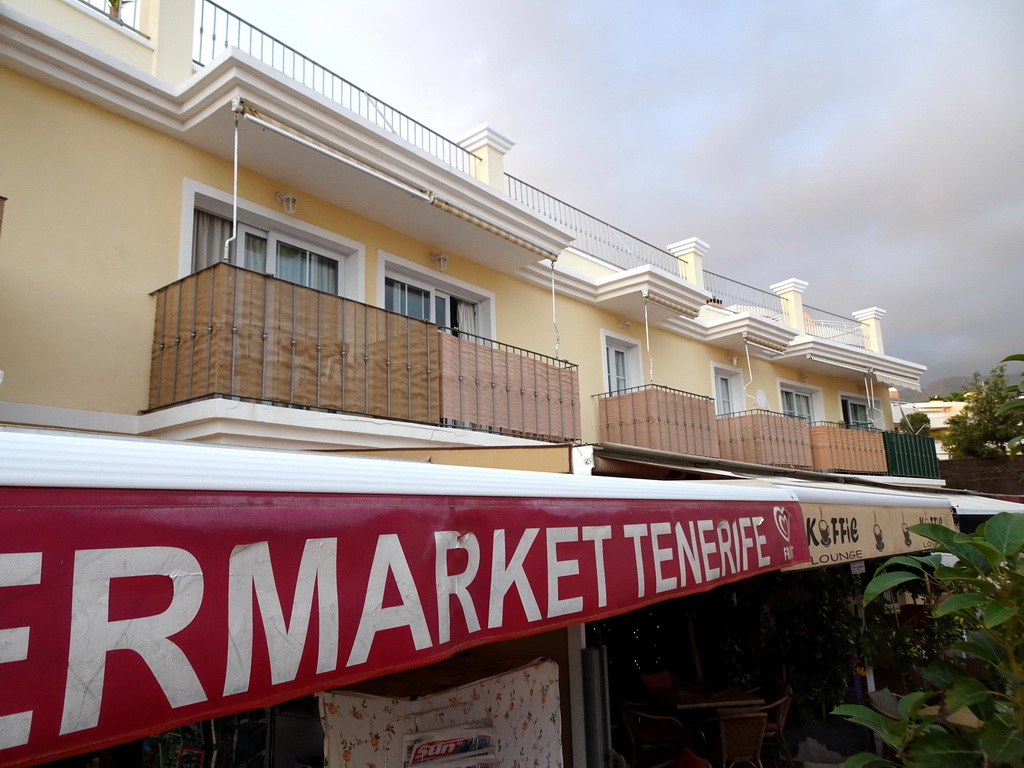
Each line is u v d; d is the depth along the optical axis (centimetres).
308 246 810
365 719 307
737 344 1487
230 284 607
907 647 737
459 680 333
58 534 121
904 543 579
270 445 623
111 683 123
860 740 681
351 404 701
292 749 424
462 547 196
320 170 754
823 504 472
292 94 675
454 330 911
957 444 2286
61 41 593
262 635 144
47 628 117
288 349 650
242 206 730
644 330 1305
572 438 981
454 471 214
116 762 403
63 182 602
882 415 2069
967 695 239
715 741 570
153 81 655
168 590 132
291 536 153
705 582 317
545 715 362
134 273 637
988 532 250
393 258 882
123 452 137
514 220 906
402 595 174
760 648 721
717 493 357
